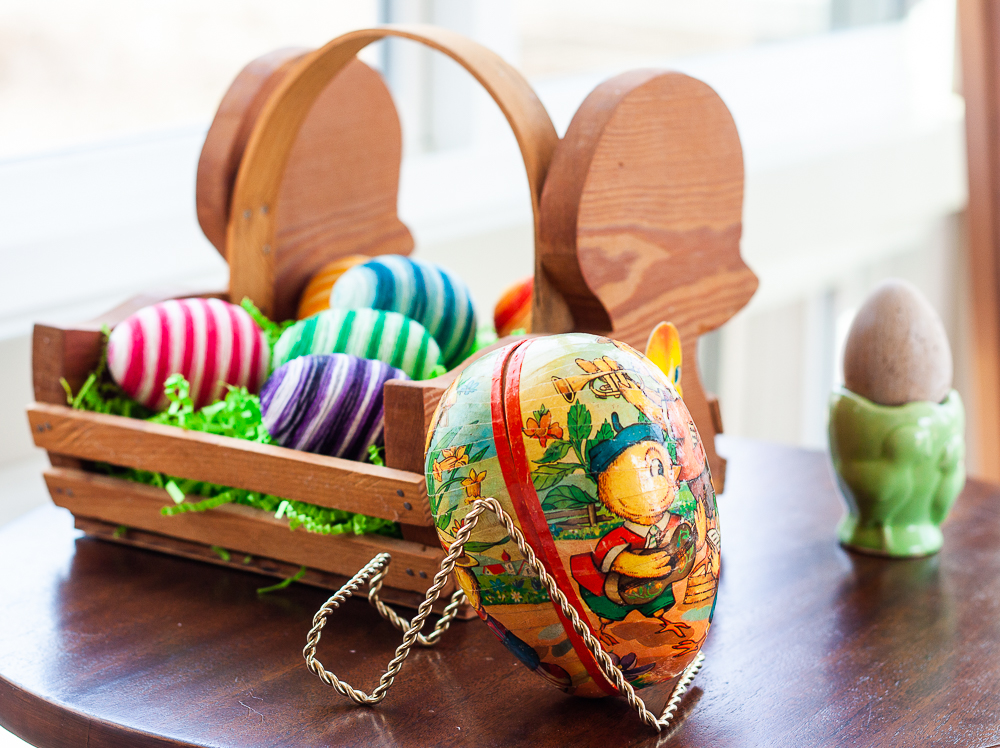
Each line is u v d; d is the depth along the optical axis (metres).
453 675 0.66
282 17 1.12
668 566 0.61
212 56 1.09
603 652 0.61
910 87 1.82
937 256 1.87
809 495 0.83
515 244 1.18
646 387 0.62
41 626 0.69
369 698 0.64
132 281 0.97
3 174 0.97
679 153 0.76
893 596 0.72
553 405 0.61
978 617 0.70
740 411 1.62
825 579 0.74
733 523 0.80
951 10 1.81
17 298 0.92
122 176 1.02
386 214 0.91
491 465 0.61
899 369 0.74
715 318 0.79
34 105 1.00
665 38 1.50
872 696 0.65
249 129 0.82
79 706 0.64
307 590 0.73
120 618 0.70
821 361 1.76
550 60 1.35
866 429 0.75
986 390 1.47
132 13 1.03
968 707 0.64
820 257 1.60
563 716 0.64
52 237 0.95
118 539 0.77
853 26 1.80
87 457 0.76
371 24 1.20
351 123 0.87
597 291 0.73
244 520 0.73
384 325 0.75
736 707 0.64
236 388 0.77
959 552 0.77
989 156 1.40
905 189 1.68
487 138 1.23
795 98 1.57
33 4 0.98
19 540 0.78
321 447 0.72
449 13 1.20
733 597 0.72
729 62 1.52
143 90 1.05
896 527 0.76
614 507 0.60
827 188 1.52
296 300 0.86
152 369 0.76
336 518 0.71
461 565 0.62
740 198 0.80
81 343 0.77
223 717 0.63
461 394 0.62
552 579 0.61
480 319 1.15
